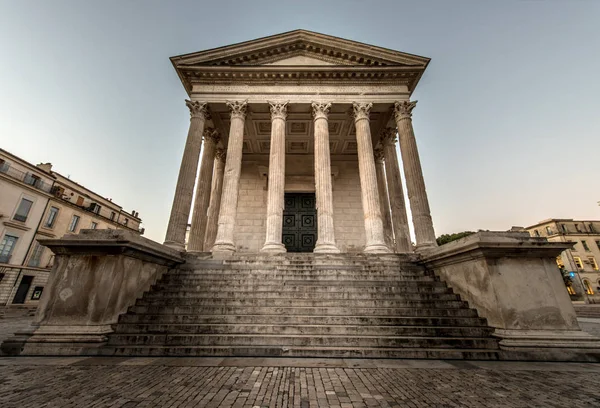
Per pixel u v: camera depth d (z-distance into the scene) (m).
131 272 7.41
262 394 3.71
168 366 4.95
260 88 15.06
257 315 6.85
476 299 6.98
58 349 5.78
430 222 12.32
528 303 6.25
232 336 6.03
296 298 7.59
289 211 19.50
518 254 6.63
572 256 45.19
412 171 13.22
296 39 15.54
